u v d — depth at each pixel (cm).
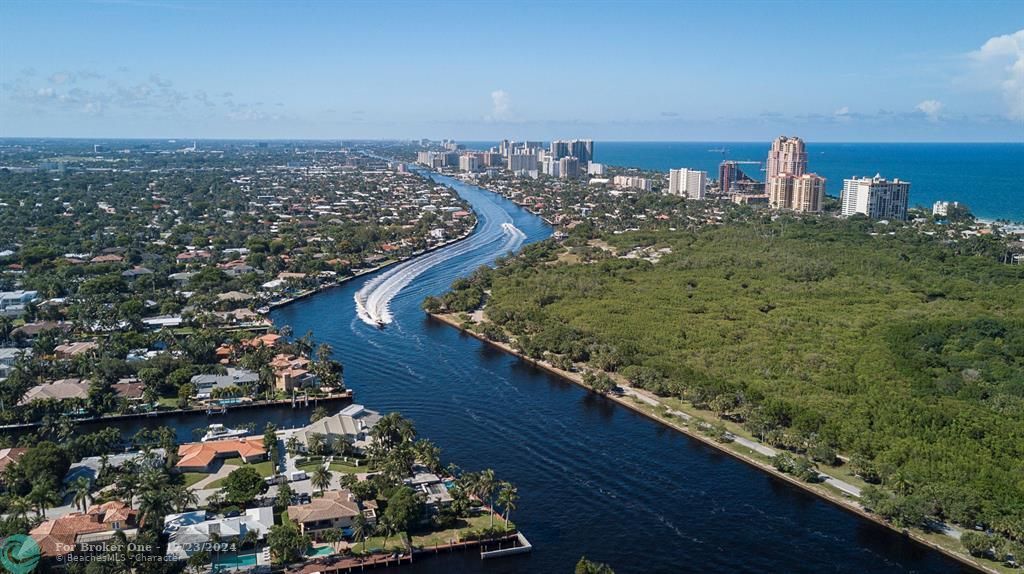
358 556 17862
